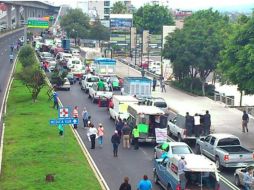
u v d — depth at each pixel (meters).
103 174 25.81
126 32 108.44
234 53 37.03
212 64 57.72
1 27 187.50
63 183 22.69
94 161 28.67
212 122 42.38
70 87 64.06
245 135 37.50
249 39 36.19
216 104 52.44
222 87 64.62
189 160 20.50
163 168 23.08
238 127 40.50
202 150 29.91
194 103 52.94
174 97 57.25
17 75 52.28
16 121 39.44
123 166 27.77
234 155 26.81
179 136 34.19
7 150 29.59
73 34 131.25
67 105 49.28
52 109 45.81
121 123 34.12
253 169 23.09
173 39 63.19
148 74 78.56
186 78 63.69
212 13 84.81
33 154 28.39
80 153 29.75
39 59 90.56
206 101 54.53
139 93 50.34
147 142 33.53
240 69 35.28
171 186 21.53
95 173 25.52
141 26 141.00
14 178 23.55
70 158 27.84
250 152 27.23
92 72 71.19
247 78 35.22
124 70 85.69
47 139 32.69
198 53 58.94
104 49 109.62
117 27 108.50
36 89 50.25
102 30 130.00
